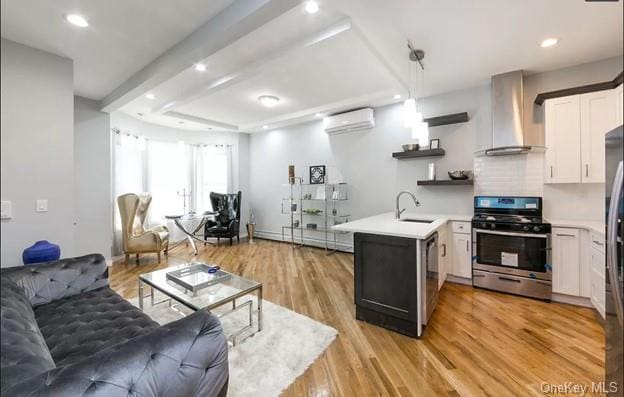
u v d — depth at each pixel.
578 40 2.65
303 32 2.52
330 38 2.47
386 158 4.77
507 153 3.44
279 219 6.47
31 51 2.55
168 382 1.06
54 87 2.69
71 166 2.67
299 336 2.31
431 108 4.19
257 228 6.92
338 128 5.15
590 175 2.91
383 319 2.46
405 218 3.58
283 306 2.91
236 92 4.08
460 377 1.82
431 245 2.52
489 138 3.74
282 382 1.77
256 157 6.92
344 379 1.81
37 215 2.43
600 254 2.48
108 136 4.39
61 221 2.57
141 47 2.73
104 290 2.32
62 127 2.68
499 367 1.91
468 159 3.90
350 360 2.01
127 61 3.01
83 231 4.14
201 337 1.19
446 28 2.47
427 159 4.28
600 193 3.08
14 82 2.43
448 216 3.73
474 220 3.34
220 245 6.00
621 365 1.17
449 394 1.67
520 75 3.30
